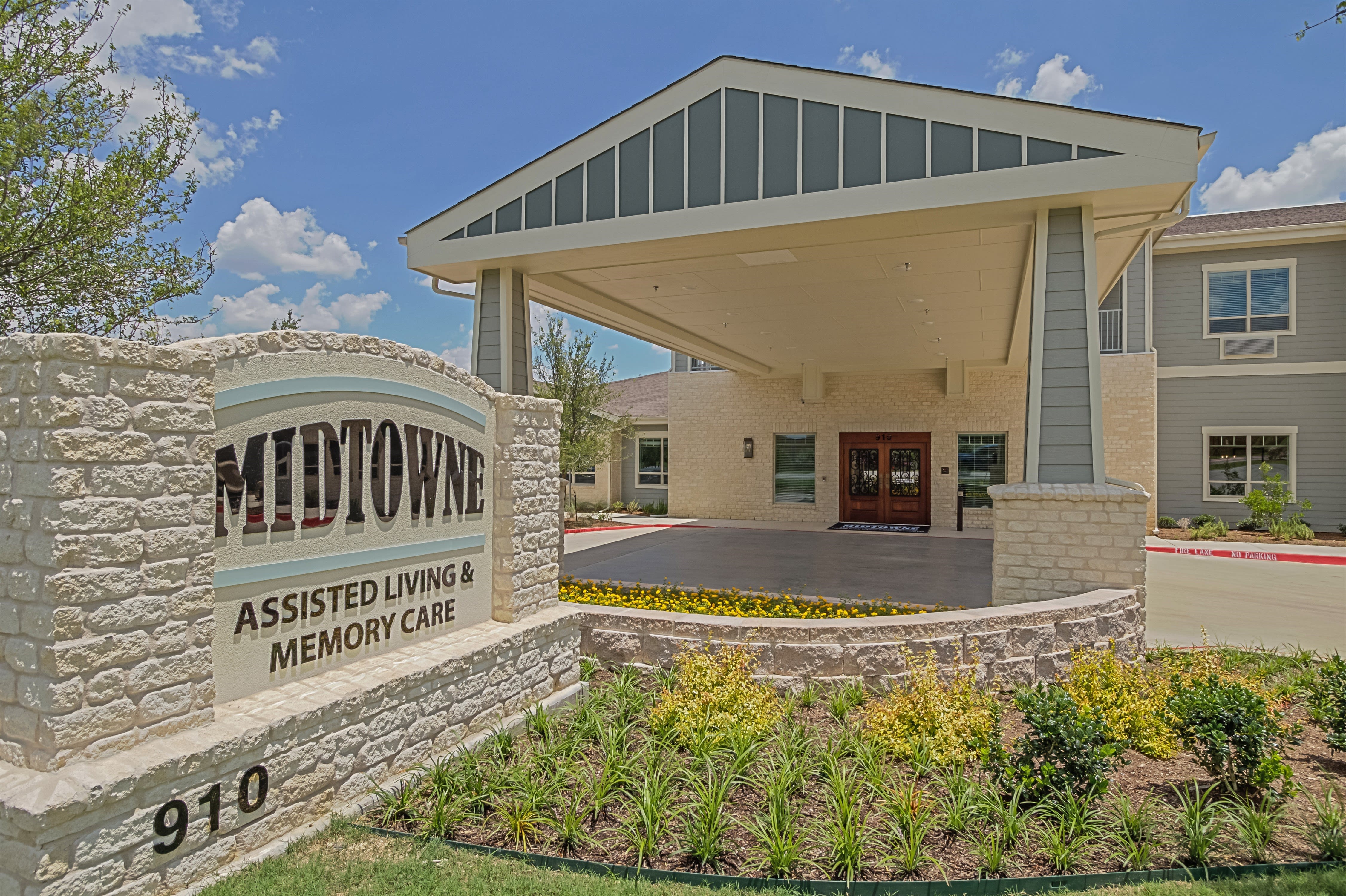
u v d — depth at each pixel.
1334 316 15.95
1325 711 4.48
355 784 3.59
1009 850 3.25
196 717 3.08
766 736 4.37
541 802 3.57
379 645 4.14
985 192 6.48
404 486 4.32
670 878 3.05
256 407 3.44
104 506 2.75
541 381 18.94
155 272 6.96
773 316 12.12
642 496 22.23
